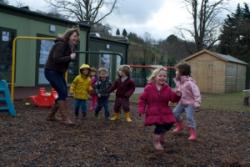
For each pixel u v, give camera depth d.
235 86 21.48
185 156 4.32
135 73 18.97
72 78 13.58
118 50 17.19
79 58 13.98
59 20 12.96
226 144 5.06
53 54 5.59
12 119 5.98
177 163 4.03
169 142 4.95
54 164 3.79
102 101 6.72
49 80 5.64
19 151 4.17
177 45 40.34
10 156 3.98
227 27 35.72
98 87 6.68
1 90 6.33
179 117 5.46
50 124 5.67
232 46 35.62
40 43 12.40
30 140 4.64
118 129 5.61
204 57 20.16
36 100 7.80
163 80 4.54
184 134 5.48
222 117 7.70
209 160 4.21
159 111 4.49
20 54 11.68
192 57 20.45
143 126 5.98
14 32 11.45
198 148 4.73
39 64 12.42
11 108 6.31
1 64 11.13
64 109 5.71
